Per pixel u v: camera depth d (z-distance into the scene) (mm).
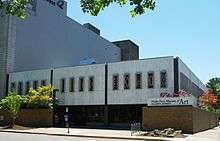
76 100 54219
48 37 67438
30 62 62938
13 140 27656
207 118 55625
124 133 36875
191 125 39625
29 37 63062
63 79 55719
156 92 48156
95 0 7449
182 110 40188
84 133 36500
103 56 86125
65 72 55656
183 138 32156
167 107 41000
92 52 81438
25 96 51031
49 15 68062
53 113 53000
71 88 54938
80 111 55594
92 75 53469
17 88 58375
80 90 54125
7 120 51906
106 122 51531
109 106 53219
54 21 69250
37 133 37188
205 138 32312
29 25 63219
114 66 51906
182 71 50125
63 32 71625
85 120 55062
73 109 56031
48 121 49438
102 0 7398
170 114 40719
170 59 47812
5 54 59406
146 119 41938
